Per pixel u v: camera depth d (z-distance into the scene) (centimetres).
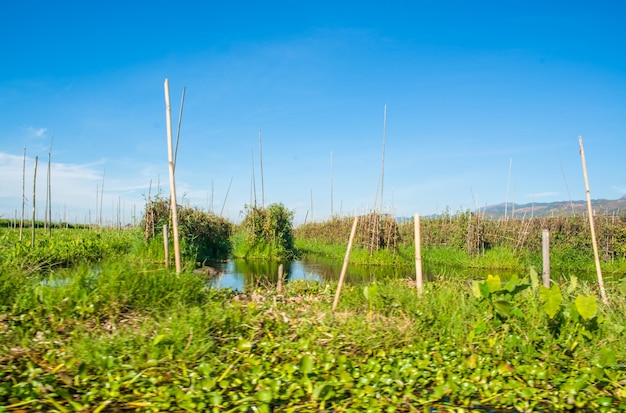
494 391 476
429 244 2339
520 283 683
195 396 432
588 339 573
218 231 2225
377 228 2039
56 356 491
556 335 587
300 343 547
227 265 1864
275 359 519
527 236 2028
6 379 442
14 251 1324
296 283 1080
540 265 1867
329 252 2517
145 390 448
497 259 1917
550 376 501
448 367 519
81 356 486
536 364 523
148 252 1672
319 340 558
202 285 710
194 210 2053
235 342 545
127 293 625
